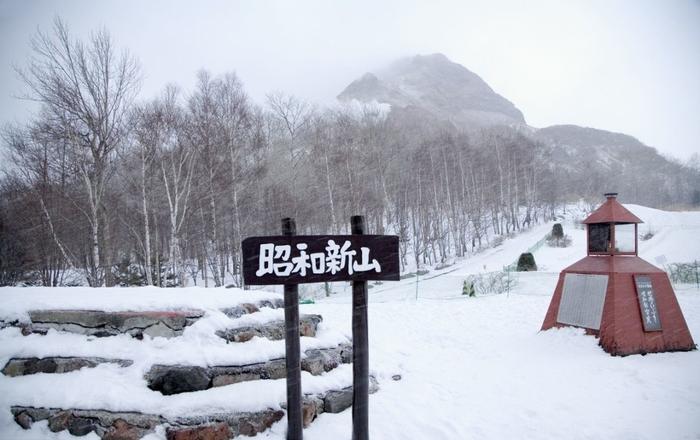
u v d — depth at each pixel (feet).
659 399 16.63
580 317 24.66
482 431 14.33
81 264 70.54
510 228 156.56
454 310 36.70
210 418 13.29
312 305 42.47
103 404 13.42
